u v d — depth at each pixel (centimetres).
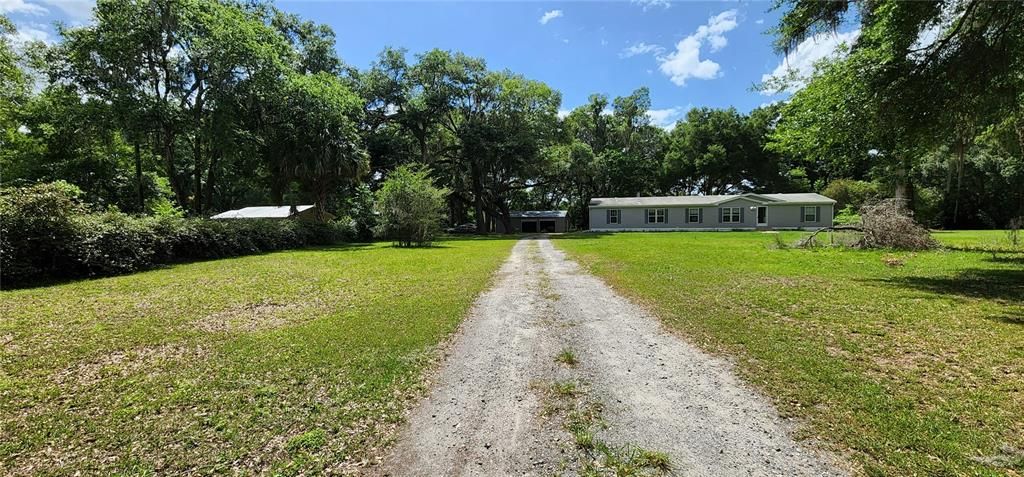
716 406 320
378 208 2034
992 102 775
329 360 421
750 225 3362
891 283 780
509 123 3488
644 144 4656
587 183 4644
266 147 2223
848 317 548
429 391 354
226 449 270
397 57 3247
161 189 2528
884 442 262
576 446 271
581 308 638
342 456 264
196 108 1983
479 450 269
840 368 379
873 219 1461
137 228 1142
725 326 517
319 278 949
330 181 2395
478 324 556
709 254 1352
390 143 3212
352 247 1947
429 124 3469
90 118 1767
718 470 243
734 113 4447
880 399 317
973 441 259
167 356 439
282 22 2694
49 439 280
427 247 1914
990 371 364
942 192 3269
